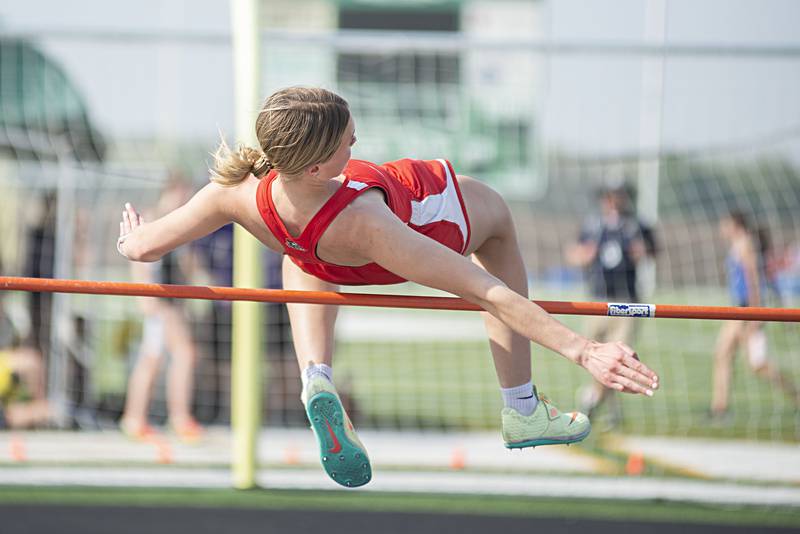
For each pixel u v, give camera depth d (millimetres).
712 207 37531
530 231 42531
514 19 70250
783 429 24906
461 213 10578
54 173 23828
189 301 25859
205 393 25578
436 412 26766
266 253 22688
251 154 10016
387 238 9344
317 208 9539
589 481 20250
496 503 18781
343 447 10477
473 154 39344
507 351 11609
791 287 34844
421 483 19953
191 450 22188
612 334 24875
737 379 31031
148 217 23391
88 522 17219
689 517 18094
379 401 27953
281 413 24078
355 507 18422
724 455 22375
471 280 9203
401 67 41469
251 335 19500
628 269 25688
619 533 17094
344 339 38344
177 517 17609
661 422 25594
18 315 23734
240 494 19156
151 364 23125
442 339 38875
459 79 39688
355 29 72500
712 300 42062
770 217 35812
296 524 17344
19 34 20031
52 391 23500
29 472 20219
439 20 71438
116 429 23672
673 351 35625
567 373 31984
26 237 23734
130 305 29469
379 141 40500
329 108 9141
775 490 19734
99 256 34562
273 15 71688
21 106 31078
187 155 49188
